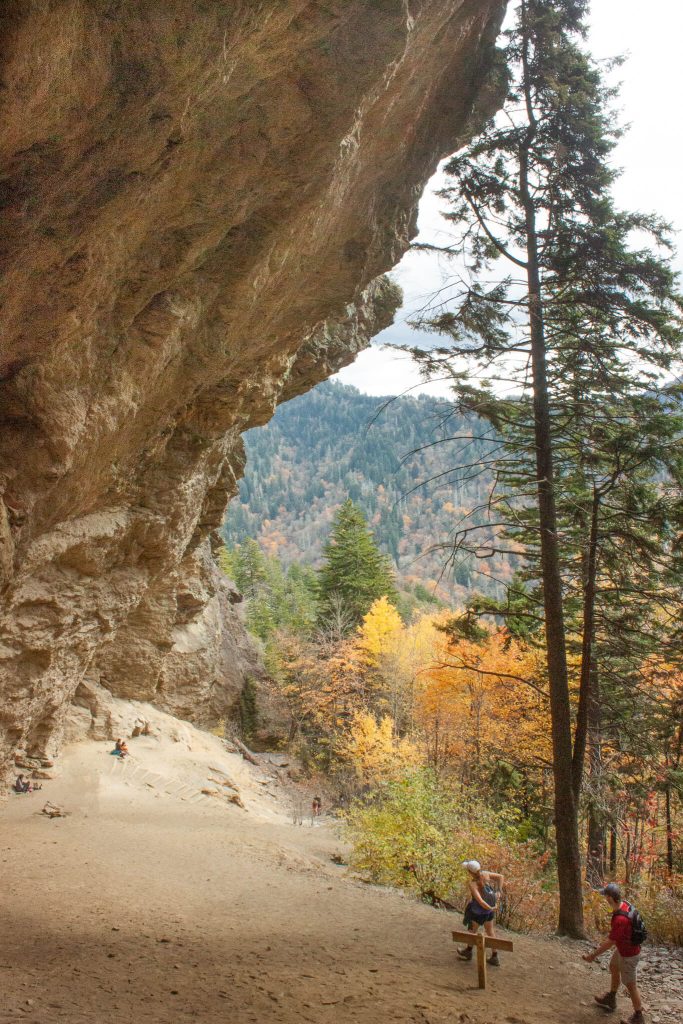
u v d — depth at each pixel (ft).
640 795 56.08
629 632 48.08
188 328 44.98
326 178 37.68
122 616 75.66
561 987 29.96
